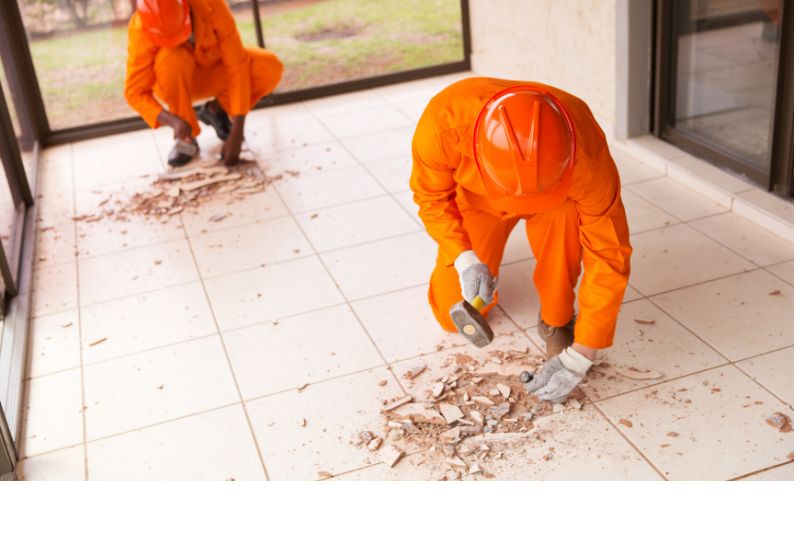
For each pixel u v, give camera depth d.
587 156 2.06
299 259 3.32
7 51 4.45
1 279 3.07
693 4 3.52
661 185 3.60
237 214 3.76
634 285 2.91
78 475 2.28
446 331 2.75
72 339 2.93
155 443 2.39
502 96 2.01
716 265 2.97
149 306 3.09
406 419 2.37
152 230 3.69
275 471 2.24
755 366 2.44
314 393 2.53
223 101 4.28
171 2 3.76
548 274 2.47
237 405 2.51
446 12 5.32
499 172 1.98
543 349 2.63
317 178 4.05
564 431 2.28
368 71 5.38
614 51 3.82
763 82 3.25
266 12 5.11
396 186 3.88
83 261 3.47
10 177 3.79
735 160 3.46
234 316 2.97
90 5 4.67
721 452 2.15
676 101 3.80
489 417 2.35
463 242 2.29
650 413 2.31
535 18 4.46
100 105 4.92
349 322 2.86
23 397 2.64
